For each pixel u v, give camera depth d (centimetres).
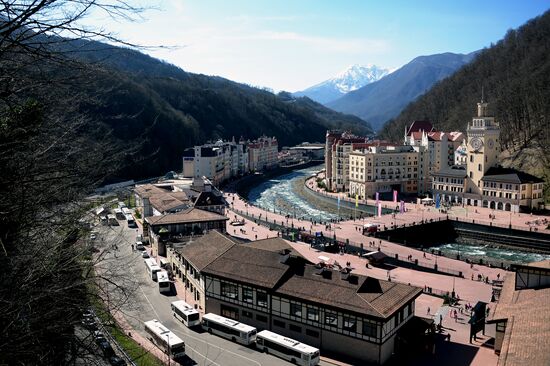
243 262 7638
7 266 2002
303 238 13550
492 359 6181
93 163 2753
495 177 18350
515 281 6631
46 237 2352
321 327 6525
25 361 1992
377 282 6669
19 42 1566
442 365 6038
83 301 2455
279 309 6931
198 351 6412
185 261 8981
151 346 6334
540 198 17850
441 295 8681
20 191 2045
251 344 6631
